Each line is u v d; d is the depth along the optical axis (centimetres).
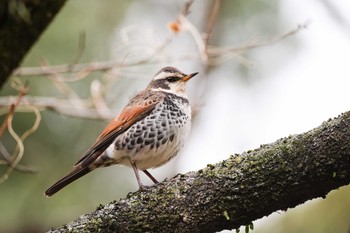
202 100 1404
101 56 1338
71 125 1359
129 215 759
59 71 1138
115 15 1387
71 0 1368
